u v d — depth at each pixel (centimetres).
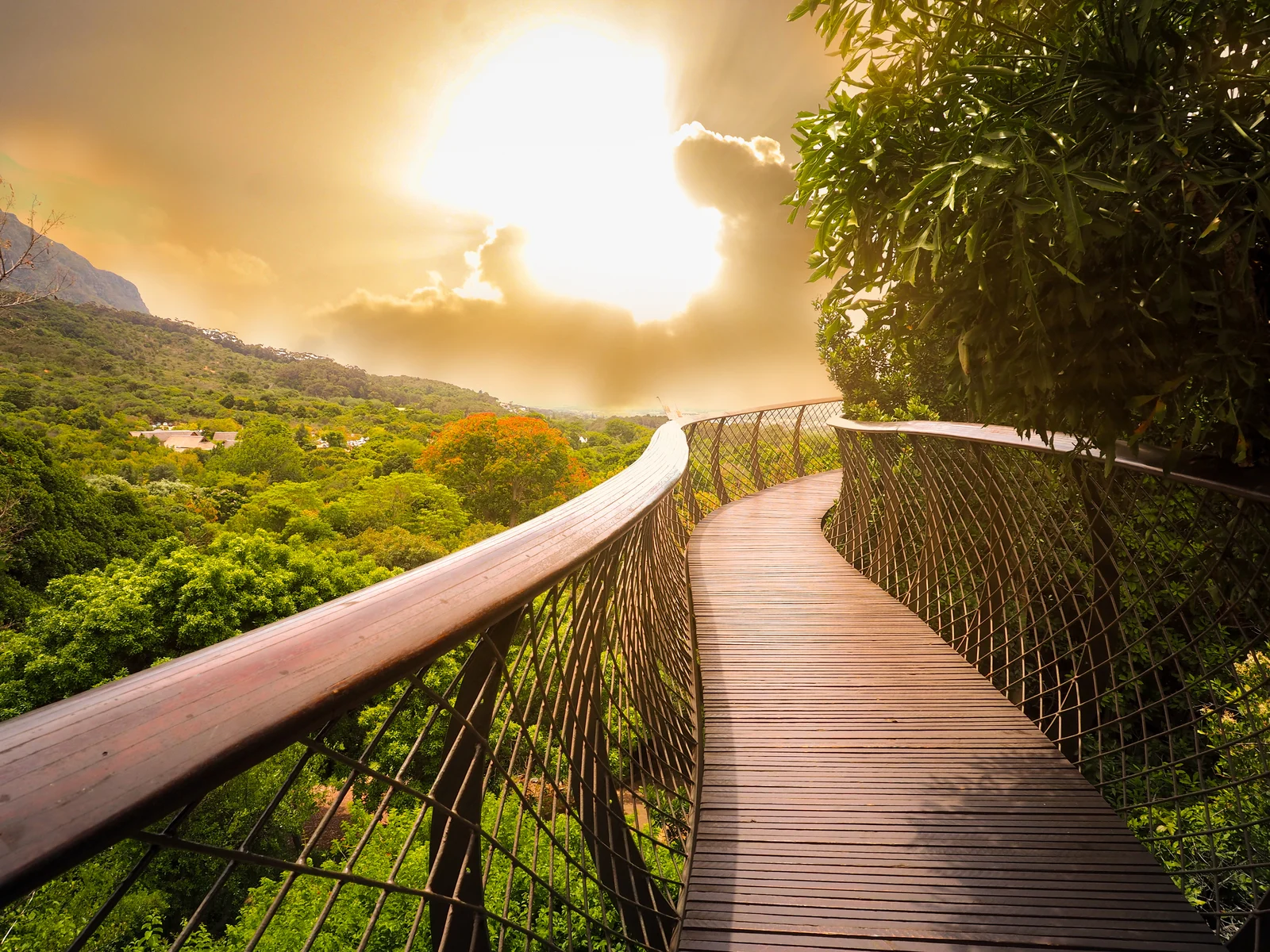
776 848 223
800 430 1295
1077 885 201
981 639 381
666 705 271
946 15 190
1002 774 263
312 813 1049
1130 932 183
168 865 1015
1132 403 176
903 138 200
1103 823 232
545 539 132
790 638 426
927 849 220
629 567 226
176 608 1970
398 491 5384
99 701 51
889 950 180
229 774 47
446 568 101
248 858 49
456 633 80
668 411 763
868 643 412
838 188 208
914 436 483
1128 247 173
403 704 75
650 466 305
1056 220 170
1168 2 154
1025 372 184
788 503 957
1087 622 300
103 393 11306
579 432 12950
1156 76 155
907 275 190
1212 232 163
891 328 235
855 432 627
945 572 449
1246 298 165
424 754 1330
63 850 36
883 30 197
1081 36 176
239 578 2116
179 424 10819
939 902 197
